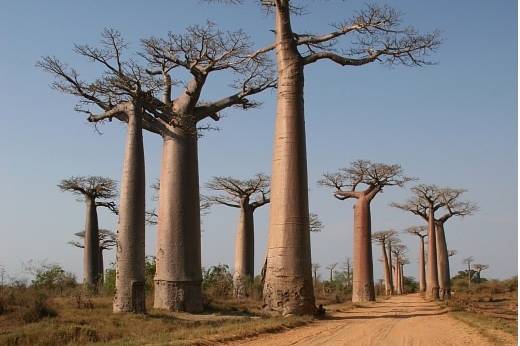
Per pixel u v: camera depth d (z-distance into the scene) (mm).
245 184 37156
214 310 21125
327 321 18000
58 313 16781
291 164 19156
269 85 22547
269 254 19156
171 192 20672
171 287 20141
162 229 20641
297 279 18641
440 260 45219
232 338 12023
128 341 11484
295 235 18797
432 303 33469
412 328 15297
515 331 13578
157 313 18328
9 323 15211
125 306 17484
